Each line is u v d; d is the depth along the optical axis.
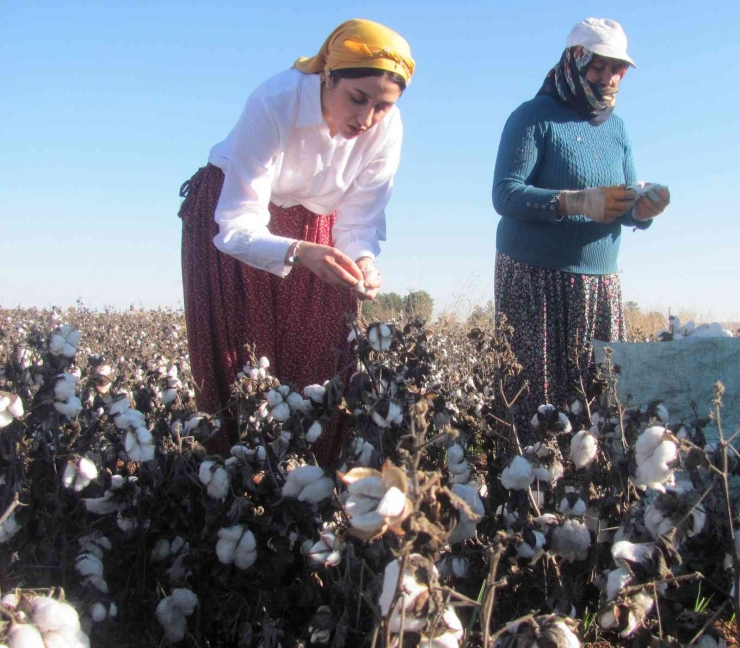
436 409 3.06
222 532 2.49
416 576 1.67
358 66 3.05
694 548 2.53
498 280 4.35
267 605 2.54
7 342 5.73
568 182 4.21
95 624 2.38
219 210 3.42
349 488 1.52
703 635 2.12
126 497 2.80
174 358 6.64
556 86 4.23
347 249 3.71
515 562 2.53
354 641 2.14
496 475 2.97
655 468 2.09
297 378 3.66
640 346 3.57
